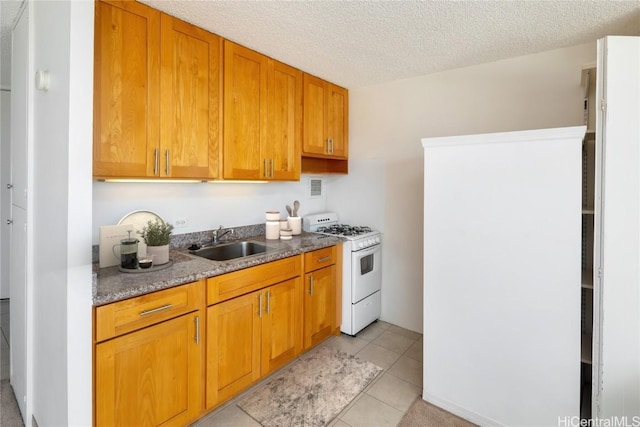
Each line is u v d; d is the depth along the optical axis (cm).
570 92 224
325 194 363
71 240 127
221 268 185
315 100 292
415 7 177
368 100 324
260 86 240
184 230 240
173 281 161
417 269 301
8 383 218
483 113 258
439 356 202
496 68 252
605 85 146
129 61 170
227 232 263
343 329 293
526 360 173
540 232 167
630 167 144
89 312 133
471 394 191
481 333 186
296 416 192
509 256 176
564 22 191
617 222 146
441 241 198
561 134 159
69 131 125
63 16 129
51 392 148
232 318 194
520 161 171
